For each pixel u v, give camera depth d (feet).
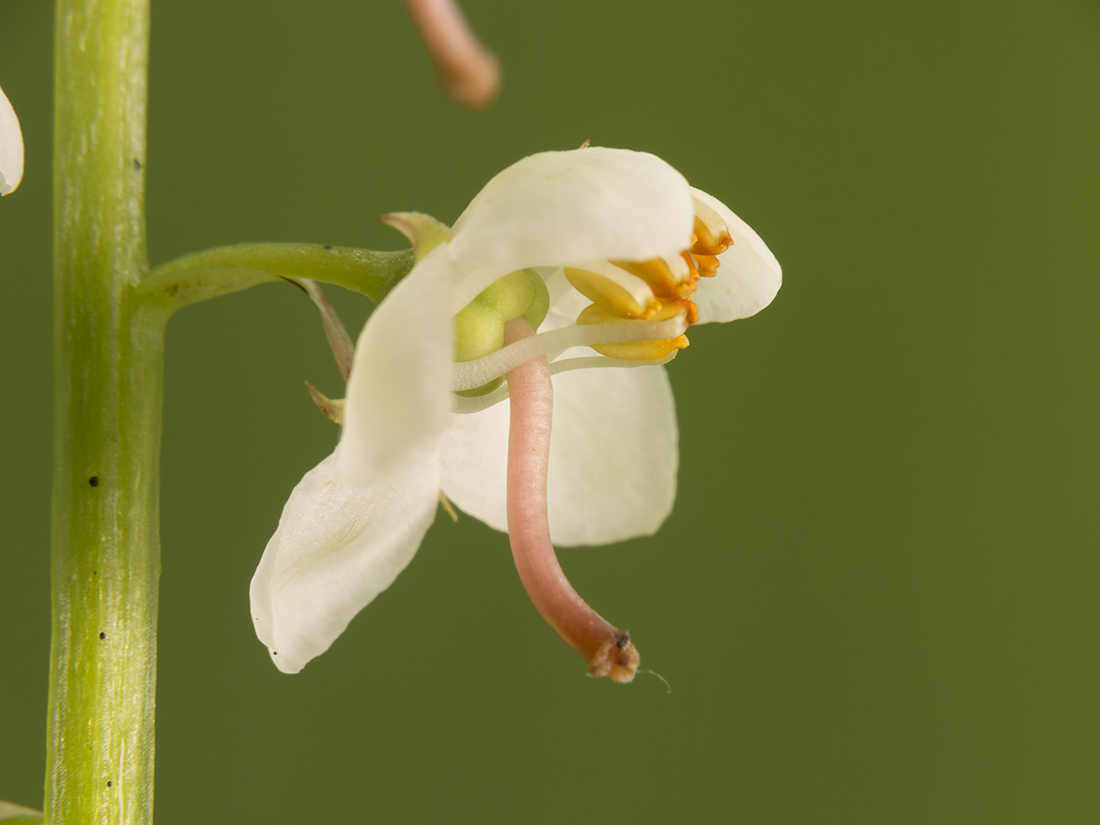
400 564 0.30
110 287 0.29
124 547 0.29
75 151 0.29
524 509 0.28
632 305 0.29
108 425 0.29
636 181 0.28
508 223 0.28
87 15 0.29
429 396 0.27
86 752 0.29
